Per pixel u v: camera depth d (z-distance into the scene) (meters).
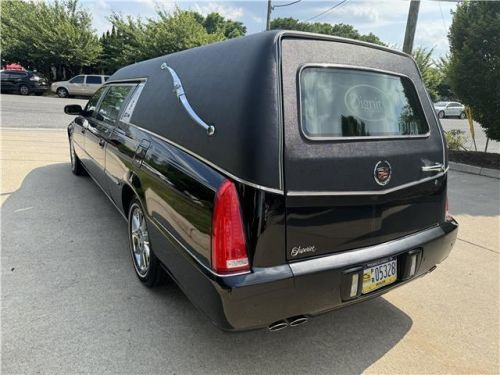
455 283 3.49
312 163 2.07
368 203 2.27
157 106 2.99
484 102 8.79
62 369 2.25
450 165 8.77
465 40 8.80
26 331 2.55
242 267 1.99
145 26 32.16
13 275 3.23
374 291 2.36
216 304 2.01
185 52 3.05
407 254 2.48
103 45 33.75
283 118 2.03
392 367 2.42
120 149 3.45
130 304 2.90
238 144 2.00
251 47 2.19
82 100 23.45
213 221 2.01
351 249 2.27
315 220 2.10
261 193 1.96
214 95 2.29
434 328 2.83
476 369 2.43
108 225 4.34
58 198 5.16
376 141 2.35
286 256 2.06
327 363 2.43
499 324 2.90
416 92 2.74
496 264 3.89
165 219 2.53
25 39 30.27
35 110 15.73
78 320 2.69
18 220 4.38
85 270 3.36
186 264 2.27
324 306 2.20
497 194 6.59
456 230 2.86
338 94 2.29
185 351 2.46
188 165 2.31
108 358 2.35
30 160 7.20
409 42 10.64
